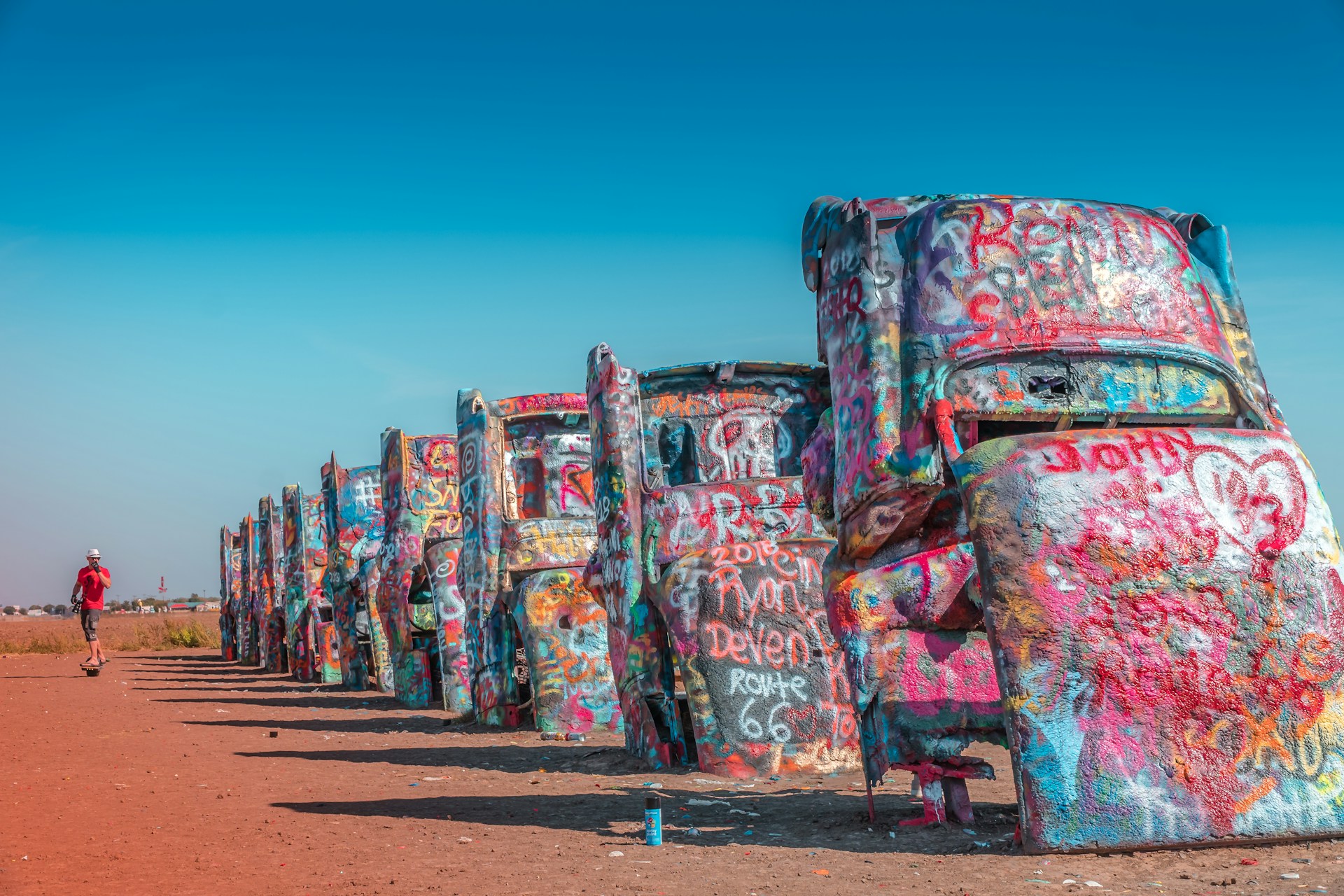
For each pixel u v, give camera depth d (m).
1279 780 5.65
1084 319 6.87
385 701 19.47
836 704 9.77
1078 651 5.73
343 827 7.21
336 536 23.56
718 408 12.90
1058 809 5.59
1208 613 5.81
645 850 6.29
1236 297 7.34
